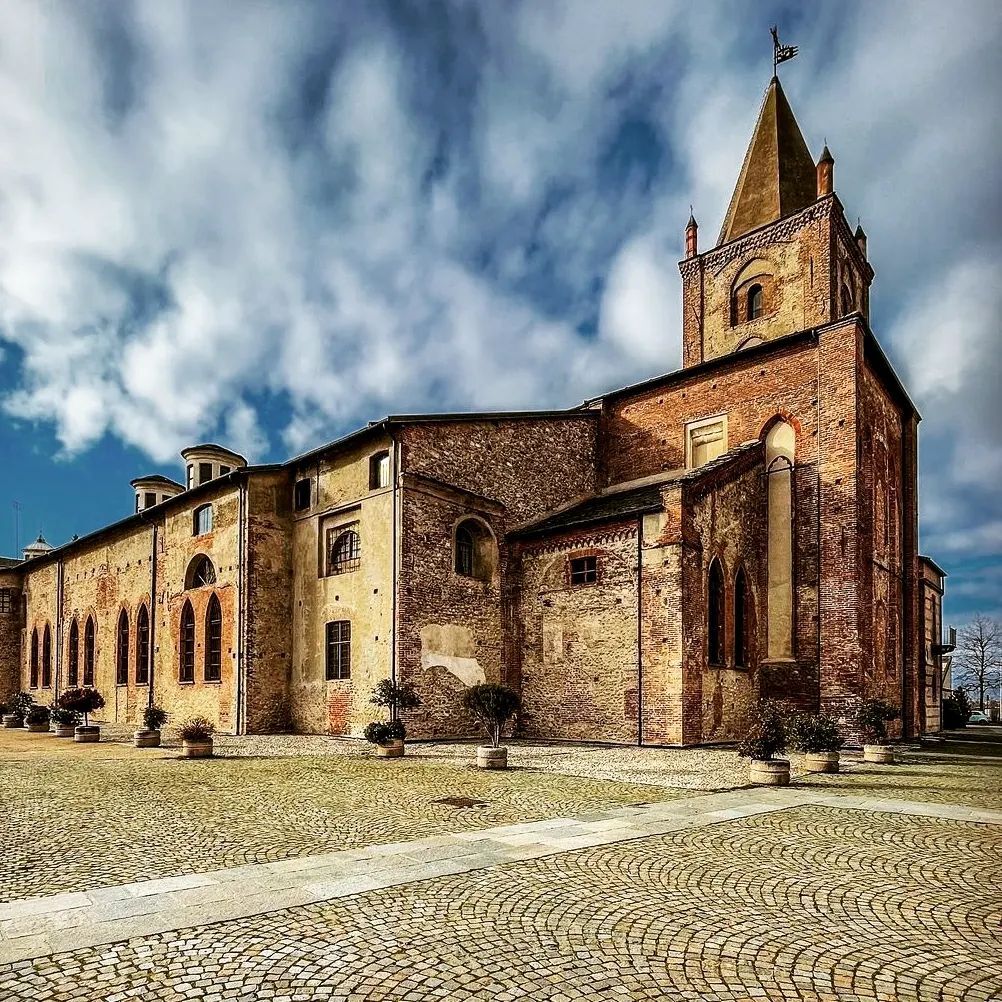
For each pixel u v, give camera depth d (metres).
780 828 10.26
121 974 5.21
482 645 25.55
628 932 6.15
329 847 8.98
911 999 5.02
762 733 14.95
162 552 33.19
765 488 26.22
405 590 23.52
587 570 24.42
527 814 11.13
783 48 36.81
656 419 30.30
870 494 25.61
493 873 7.81
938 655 44.72
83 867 8.04
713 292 34.97
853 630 23.33
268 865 8.12
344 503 26.19
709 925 6.36
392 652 23.28
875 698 24.64
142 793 13.21
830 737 16.92
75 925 6.18
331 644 26.17
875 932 6.26
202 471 39.59
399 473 24.05
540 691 25.03
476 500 26.09
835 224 31.84
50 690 43.75
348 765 17.22
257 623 27.31
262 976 5.20
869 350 26.28
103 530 37.84
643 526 22.97
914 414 32.28
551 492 29.27
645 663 22.30
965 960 5.70
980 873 8.09
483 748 16.80
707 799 12.59
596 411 31.53
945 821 10.93
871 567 25.12
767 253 33.22
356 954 5.60
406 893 7.09
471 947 5.77
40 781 14.72
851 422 24.28
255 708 26.80
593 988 5.09
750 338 33.38
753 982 5.24
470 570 26.12
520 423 28.42
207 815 11.11
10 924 6.20
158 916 6.41
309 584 27.38
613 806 11.84
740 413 27.56
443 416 25.27
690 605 21.88
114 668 36.66
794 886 7.52
